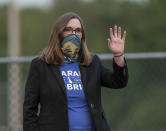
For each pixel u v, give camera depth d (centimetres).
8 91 1352
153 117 1302
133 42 6203
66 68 898
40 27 7412
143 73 1305
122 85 916
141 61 1304
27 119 889
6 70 1348
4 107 1355
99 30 6675
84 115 871
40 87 888
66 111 862
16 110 1348
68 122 861
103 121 897
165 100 1295
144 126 1301
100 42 6494
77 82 886
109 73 930
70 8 7044
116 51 898
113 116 1315
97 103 897
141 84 1307
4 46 8238
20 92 1347
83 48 923
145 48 6150
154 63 1302
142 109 1307
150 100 1305
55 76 881
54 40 902
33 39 7394
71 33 899
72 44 895
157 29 6269
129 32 6366
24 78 1343
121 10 6581
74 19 909
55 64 898
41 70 891
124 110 1312
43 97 880
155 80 1302
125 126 1311
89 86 887
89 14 6756
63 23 901
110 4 6694
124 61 905
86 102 882
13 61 1323
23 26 7575
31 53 7275
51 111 868
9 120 1352
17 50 4222
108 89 1318
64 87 870
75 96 873
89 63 917
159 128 1302
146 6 6525
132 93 1308
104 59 1283
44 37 7312
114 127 1312
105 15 6644
